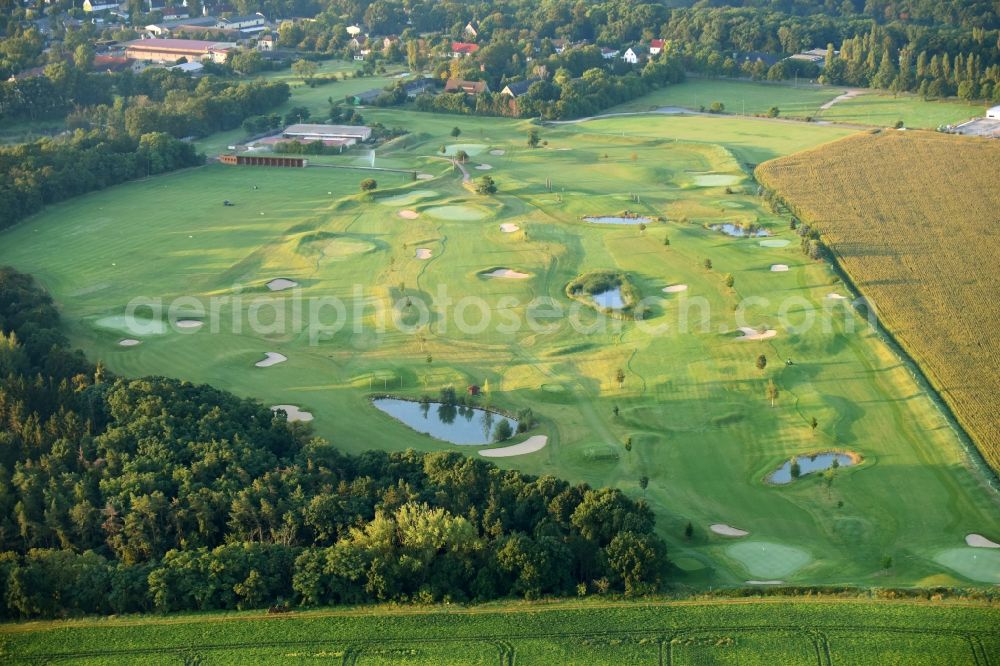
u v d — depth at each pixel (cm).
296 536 12500
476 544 11875
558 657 10631
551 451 14975
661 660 10556
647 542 11769
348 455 14388
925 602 11300
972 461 14462
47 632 11138
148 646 10900
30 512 12788
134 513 12462
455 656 10669
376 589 11544
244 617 11338
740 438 15238
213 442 13875
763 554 12512
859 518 13288
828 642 10706
